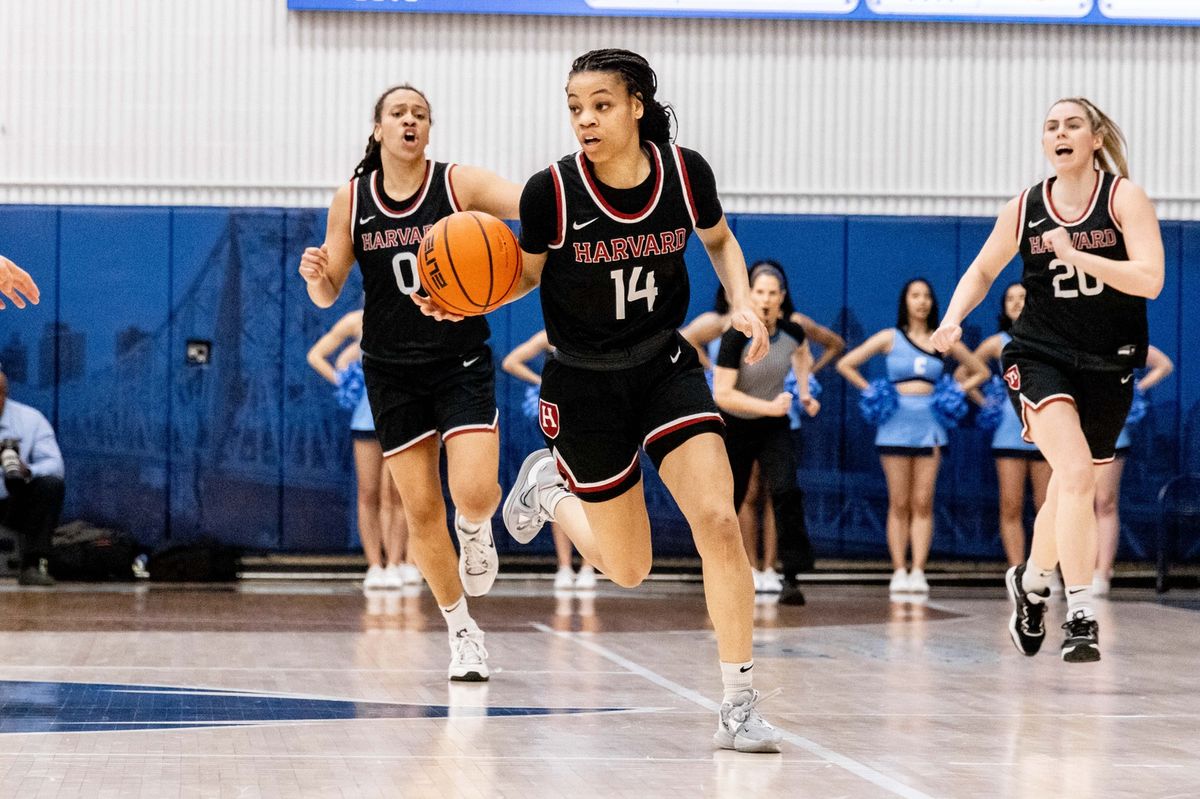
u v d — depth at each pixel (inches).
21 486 491.8
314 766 173.2
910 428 504.4
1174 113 573.0
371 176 243.1
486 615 395.5
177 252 540.4
